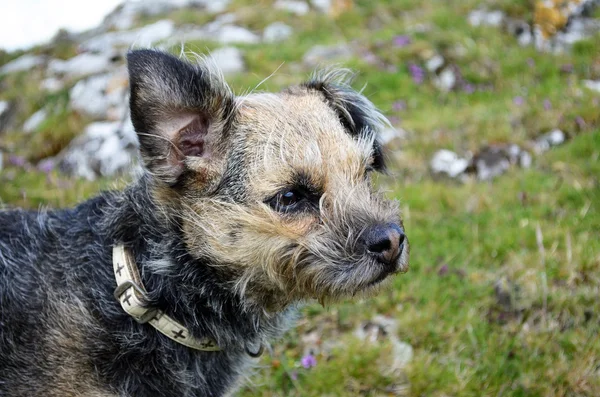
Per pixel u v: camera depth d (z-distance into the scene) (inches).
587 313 31.3
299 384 29.4
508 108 52.9
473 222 37.9
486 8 73.5
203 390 24.7
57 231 25.2
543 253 33.9
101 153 48.5
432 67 62.2
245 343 25.1
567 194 39.3
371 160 25.9
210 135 24.0
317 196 23.5
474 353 30.2
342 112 26.7
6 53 88.1
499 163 45.6
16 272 24.4
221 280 23.9
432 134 48.9
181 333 23.8
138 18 89.7
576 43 67.4
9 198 41.8
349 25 77.0
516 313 31.8
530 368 29.1
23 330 23.5
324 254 23.2
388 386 29.1
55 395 23.2
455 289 33.1
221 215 23.5
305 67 61.2
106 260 24.1
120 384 23.3
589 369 28.7
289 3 84.0
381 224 23.3
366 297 23.9
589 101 51.8
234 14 81.1
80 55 73.4
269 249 23.2
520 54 64.8
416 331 31.0
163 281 23.6
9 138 56.7
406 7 79.8
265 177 23.3
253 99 24.8
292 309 26.2
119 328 23.4
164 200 23.9
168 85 23.1
